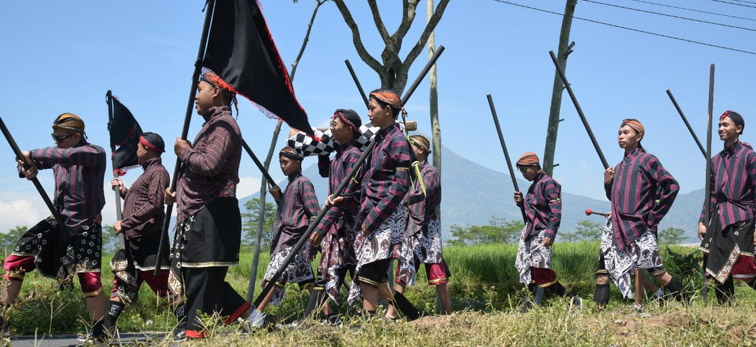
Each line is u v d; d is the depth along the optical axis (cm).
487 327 465
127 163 658
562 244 1438
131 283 579
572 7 1065
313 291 655
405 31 909
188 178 490
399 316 615
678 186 664
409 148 546
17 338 617
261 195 860
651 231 668
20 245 562
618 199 675
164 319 718
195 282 484
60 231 556
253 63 490
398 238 554
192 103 482
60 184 555
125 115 663
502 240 8256
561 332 446
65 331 680
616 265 672
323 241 646
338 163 625
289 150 694
